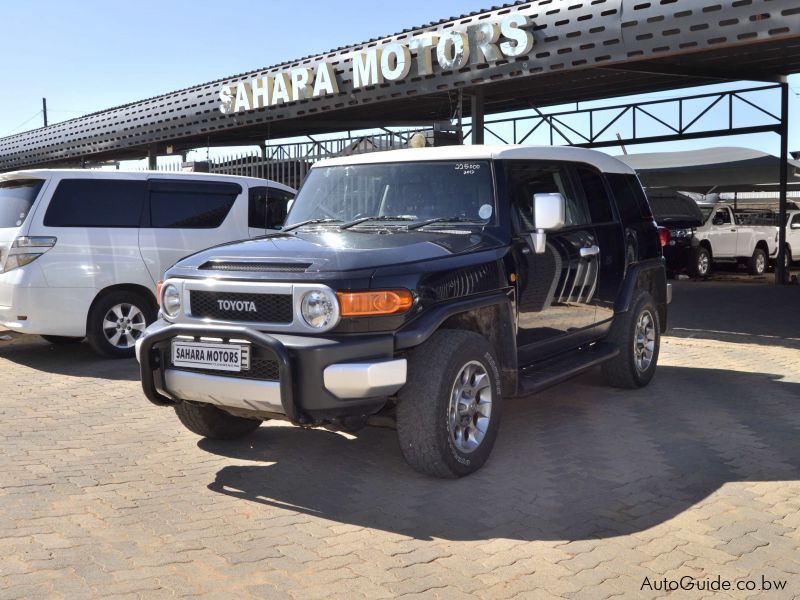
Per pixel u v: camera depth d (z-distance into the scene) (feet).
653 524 14.02
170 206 29.99
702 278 65.82
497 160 18.35
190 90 59.06
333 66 46.65
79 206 28.07
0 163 90.99
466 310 15.89
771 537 13.48
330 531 13.73
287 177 51.52
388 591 11.54
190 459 17.70
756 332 36.17
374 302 14.61
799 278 60.39
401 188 18.93
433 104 56.03
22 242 27.09
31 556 12.57
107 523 13.98
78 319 27.96
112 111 69.05
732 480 16.26
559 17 36.19
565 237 19.98
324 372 14.33
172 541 13.24
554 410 21.85
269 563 12.42
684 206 65.72
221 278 15.52
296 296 14.69
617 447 18.47
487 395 16.56
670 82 53.98
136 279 29.04
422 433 15.38
